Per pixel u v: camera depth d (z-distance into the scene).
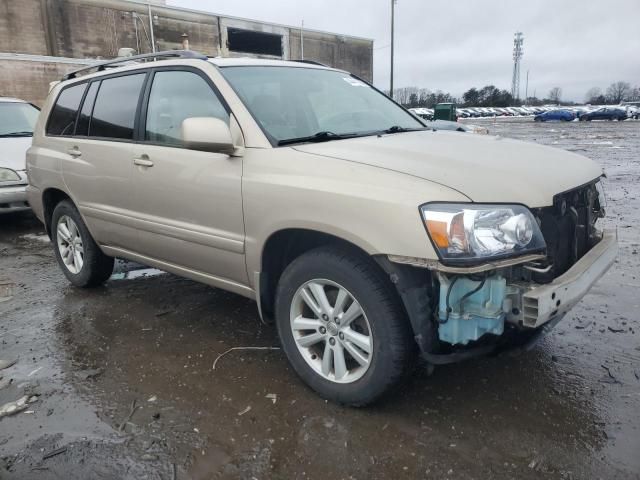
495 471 2.31
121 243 4.06
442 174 2.47
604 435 2.53
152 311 4.19
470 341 2.53
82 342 3.67
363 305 2.55
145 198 3.62
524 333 2.66
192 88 3.40
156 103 3.63
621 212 7.45
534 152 3.05
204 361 3.35
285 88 3.49
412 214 2.29
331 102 3.66
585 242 2.98
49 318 4.12
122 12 37.72
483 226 2.28
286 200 2.72
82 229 4.47
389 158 2.68
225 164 3.07
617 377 3.03
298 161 2.77
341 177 2.57
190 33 41.22
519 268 2.44
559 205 2.61
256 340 3.63
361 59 54.38
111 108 4.03
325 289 2.79
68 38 35.75
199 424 2.70
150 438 2.60
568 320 3.81
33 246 6.51
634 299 4.17
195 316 4.06
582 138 23.83
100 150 3.98
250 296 3.20
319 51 50.19
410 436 2.55
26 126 8.49
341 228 2.49
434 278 2.37
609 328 3.66
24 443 2.58
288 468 2.37
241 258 3.07
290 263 2.94
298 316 2.91
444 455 2.42
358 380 2.67
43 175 4.69
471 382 3.01
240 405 2.85
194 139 2.82
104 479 2.33
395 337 2.48
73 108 4.48
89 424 2.72
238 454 2.47
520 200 2.42
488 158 2.77
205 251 3.29
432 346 2.43
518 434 2.55
